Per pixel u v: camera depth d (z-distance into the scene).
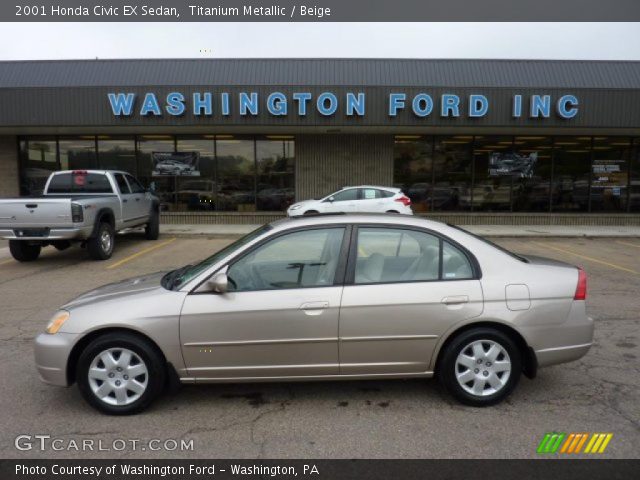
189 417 3.71
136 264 10.36
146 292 3.86
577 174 17.53
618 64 17.02
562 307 3.84
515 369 3.82
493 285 3.80
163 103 14.59
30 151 17.42
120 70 16.80
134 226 12.60
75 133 17.00
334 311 3.70
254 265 3.86
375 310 3.71
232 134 17.23
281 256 3.86
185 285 3.78
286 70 16.72
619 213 17.62
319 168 17.36
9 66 16.88
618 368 4.64
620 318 6.35
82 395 3.73
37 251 10.98
